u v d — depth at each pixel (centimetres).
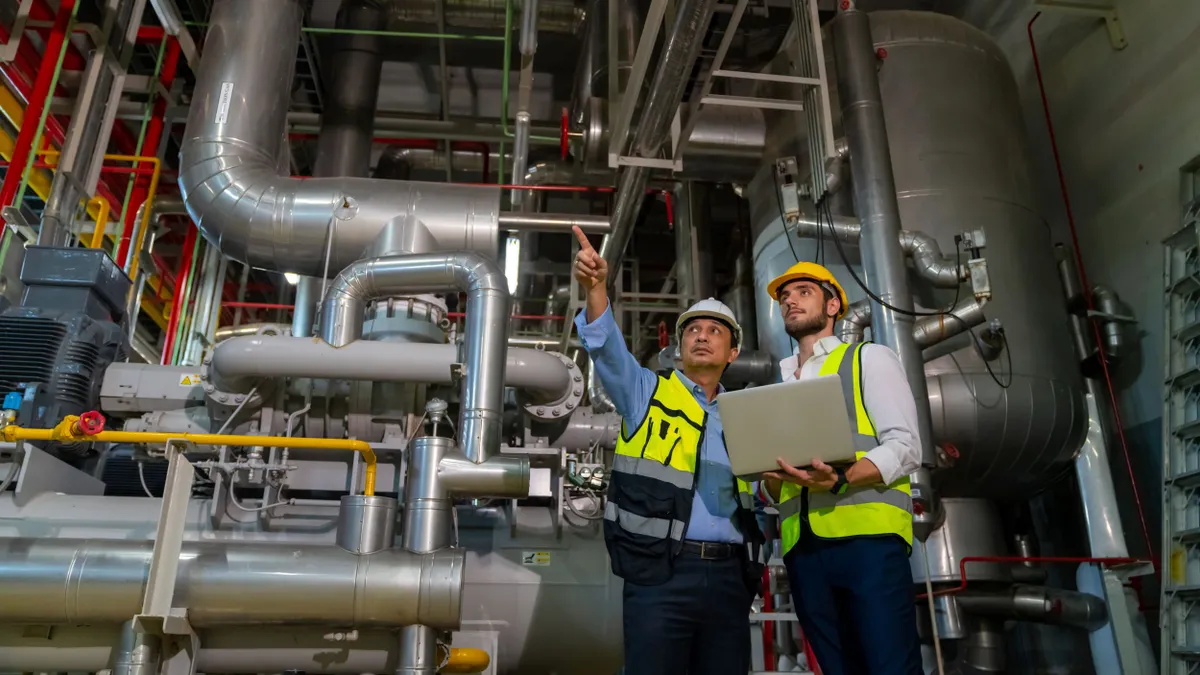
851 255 530
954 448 475
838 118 556
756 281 611
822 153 481
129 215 631
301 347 379
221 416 405
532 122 815
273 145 477
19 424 364
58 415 383
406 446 385
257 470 368
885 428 242
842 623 245
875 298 468
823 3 723
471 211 457
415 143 812
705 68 718
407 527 329
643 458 259
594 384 657
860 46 530
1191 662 427
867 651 227
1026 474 499
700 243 816
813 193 500
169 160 800
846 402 249
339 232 446
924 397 448
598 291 262
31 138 498
